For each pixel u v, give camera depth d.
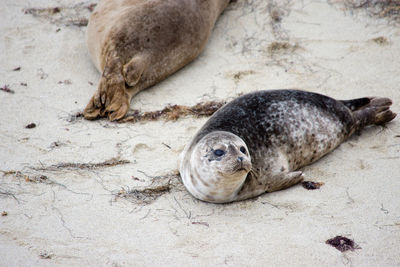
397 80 18.58
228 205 12.66
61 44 21.45
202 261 10.39
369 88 18.27
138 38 18.58
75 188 13.09
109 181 13.47
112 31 18.70
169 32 19.25
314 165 14.48
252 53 20.95
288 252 10.67
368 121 15.80
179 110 17.14
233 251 10.73
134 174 13.82
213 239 11.18
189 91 18.62
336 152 15.04
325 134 14.48
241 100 14.40
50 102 17.61
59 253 10.48
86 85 18.89
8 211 11.97
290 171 14.00
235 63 20.38
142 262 10.31
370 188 13.02
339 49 20.70
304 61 20.19
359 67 19.56
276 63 20.20
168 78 19.77
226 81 19.16
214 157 11.73
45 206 12.26
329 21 22.38
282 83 18.84
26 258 10.23
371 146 15.15
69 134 15.80
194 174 12.30
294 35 21.67
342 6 23.02
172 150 15.10
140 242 11.02
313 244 10.91
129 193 12.93
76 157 14.55
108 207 12.33
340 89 18.31
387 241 10.91
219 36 22.30
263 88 18.52
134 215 12.05
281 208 12.40
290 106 14.17
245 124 13.38
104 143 15.38
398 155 14.45
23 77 19.08
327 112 14.70
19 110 16.97
